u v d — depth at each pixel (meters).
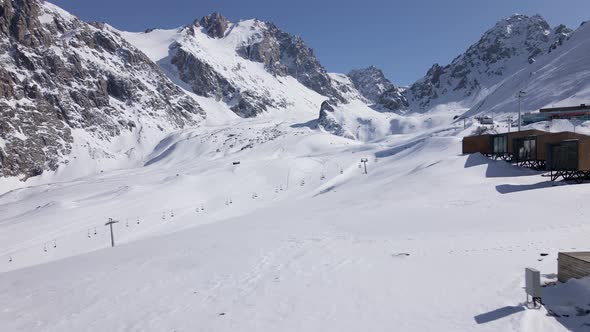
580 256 12.69
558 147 40.91
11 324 14.73
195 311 14.05
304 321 12.26
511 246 18.70
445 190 40.94
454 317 11.46
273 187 95.44
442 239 21.77
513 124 115.25
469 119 183.50
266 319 12.71
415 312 12.09
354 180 82.25
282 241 25.27
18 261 51.25
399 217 29.97
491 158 58.06
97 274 21.23
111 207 76.94
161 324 13.15
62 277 21.83
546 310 11.37
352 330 11.32
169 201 81.94
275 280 16.83
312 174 105.88
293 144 190.38
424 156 89.31
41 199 109.38
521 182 41.06
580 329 10.17
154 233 61.72
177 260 22.33
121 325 13.45
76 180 168.50
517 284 13.48
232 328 12.26
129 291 17.25
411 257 18.44
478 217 27.08
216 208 77.25
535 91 170.75
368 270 16.95
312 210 43.56
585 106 101.81
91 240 58.75
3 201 136.25
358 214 33.34
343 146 178.88
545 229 21.97
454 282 14.33
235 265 19.98
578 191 31.66
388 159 109.12
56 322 14.41
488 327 10.65
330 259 19.53
